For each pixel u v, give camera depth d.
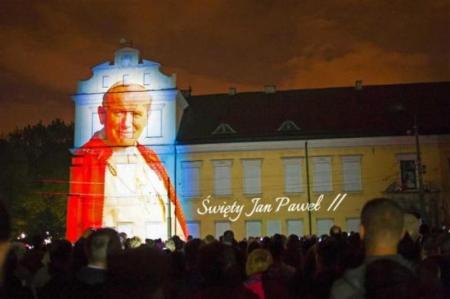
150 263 3.15
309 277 6.70
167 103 50.00
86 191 49.38
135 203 48.72
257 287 6.30
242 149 48.62
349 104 53.19
